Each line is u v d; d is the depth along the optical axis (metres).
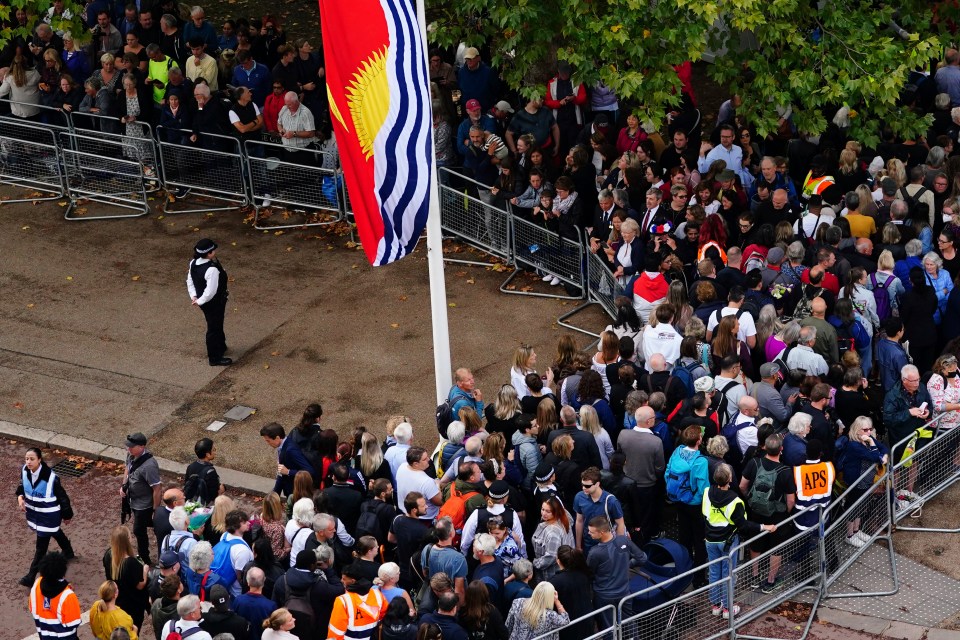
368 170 30.97
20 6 49.28
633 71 40.69
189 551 28.17
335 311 44.12
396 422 32.03
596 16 41.22
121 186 50.75
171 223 49.78
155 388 40.72
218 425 38.91
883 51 41.97
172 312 44.50
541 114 46.03
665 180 43.81
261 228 49.06
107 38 54.41
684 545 31.47
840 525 31.30
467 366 40.78
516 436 30.86
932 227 40.56
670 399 32.25
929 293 36.06
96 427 39.00
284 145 48.84
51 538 34.56
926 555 32.12
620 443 30.92
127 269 46.97
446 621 25.41
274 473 36.75
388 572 26.41
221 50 52.91
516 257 45.34
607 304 42.16
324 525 27.73
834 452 31.58
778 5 40.69
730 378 32.19
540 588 26.14
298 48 50.47
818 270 35.69
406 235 31.77
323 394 40.00
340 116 30.47
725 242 39.53
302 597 27.06
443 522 27.16
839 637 29.66
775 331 34.12
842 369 32.31
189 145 50.41
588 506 28.67
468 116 47.62
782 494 29.77
